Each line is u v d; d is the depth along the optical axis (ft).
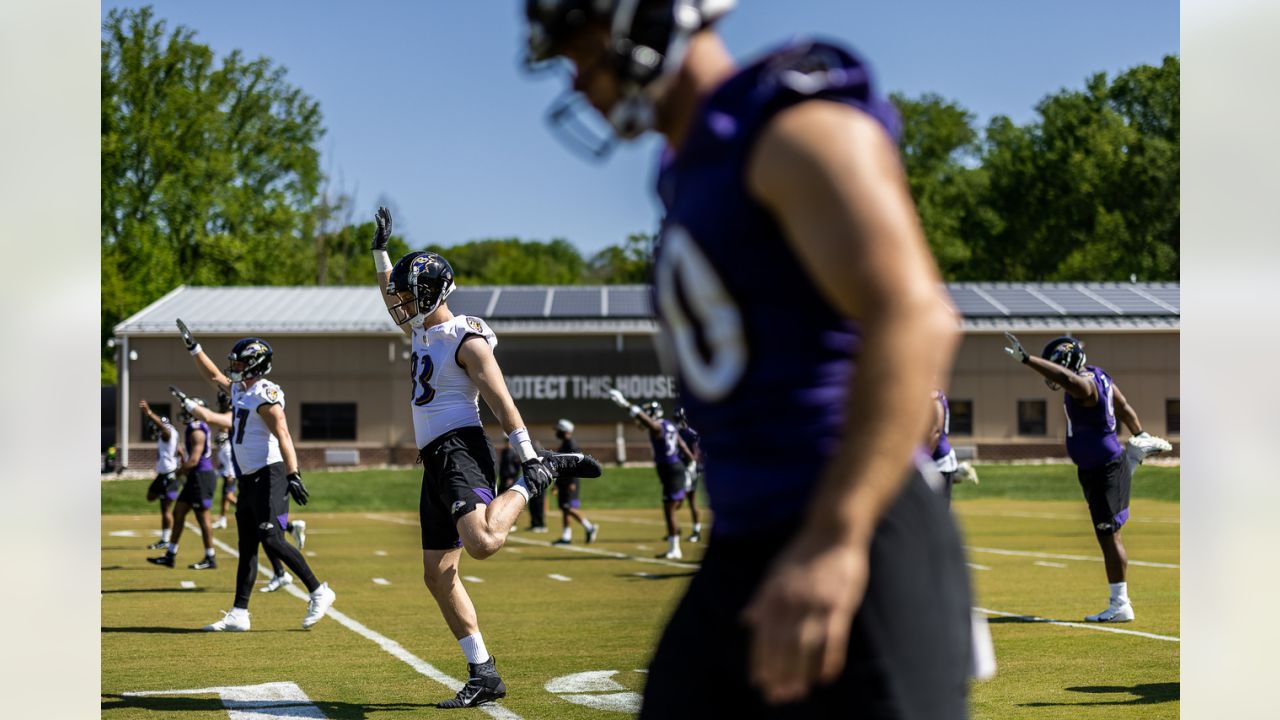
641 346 161.89
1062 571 53.21
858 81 6.94
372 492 128.67
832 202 6.58
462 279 399.44
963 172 280.10
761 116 6.94
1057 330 160.66
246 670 28.40
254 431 35.29
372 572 56.18
